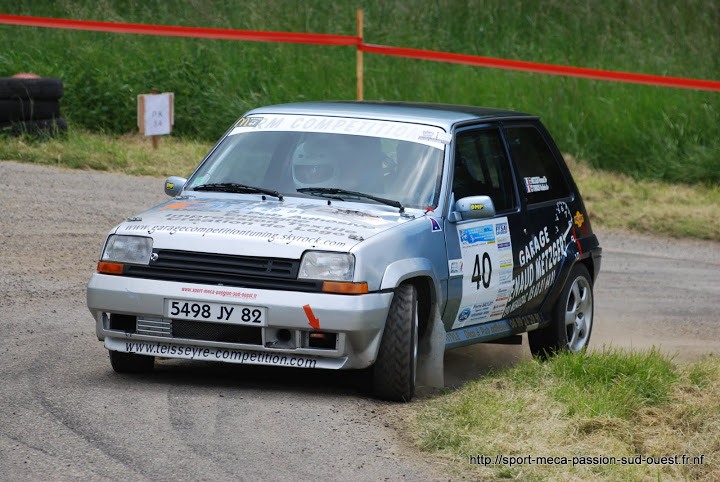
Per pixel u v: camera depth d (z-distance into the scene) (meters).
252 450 12.04
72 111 43.97
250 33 42.88
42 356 16.08
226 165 17.11
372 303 13.91
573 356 16.88
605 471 12.16
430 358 15.54
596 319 23.92
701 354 20.67
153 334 14.30
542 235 18.50
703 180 43.16
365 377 16.11
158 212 15.50
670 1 58.31
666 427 14.28
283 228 14.46
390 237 14.64
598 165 44.62
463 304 16.23
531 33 55.34
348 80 48.31
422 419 13.63
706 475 12.83
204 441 12.23
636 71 50.59
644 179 43.12
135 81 45.81
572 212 19.83
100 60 47.50
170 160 38.41
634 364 16.50
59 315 19.19
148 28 42.19
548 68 41.94
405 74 49.22
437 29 54.53
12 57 47.25
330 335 14.05
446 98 47.78
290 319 13.74
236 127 17.73
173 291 14.01
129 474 11.05
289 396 14.45
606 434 13.57
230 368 16.27
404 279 14.48
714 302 26.45
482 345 20.53
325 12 54.62
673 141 45.19
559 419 13.88
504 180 17.98
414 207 15.91
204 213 15.27
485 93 47.88
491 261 16.84
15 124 38.34
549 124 46.50
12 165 35.38
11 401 13.40
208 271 14.08
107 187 33.47
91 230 27.52
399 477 11.54
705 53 52.66
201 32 42.44
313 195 16.11
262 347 13.93
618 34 55.09
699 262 31.75
